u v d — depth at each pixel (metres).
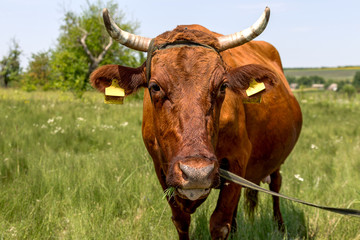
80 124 9.10
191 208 3.03
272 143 3.86
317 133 10.11
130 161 5.75
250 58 4.10
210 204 4.32
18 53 37.38
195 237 3.94
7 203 4.14
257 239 3.77
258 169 3.90
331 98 20.33
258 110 3.60
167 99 2.52
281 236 4.04
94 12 20.62
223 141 3.10
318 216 4.22
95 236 3.62
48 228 3.77
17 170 5.22
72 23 20.58
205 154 2.29
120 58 20.80
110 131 8.43
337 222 3.89
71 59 18.70
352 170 6.21
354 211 2.52
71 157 6.06
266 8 2.82
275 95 3.96
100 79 2.86
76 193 4.59
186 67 2.54
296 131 4.52
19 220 3.89
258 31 2.86
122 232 3.71
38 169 5.22
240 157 3.24
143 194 4.66
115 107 13.44
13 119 9.34
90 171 5.23
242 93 3.00
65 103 14.30
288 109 4.16
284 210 4.65
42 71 32.91
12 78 36.66
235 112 3.17
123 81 2.89
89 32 20.23
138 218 4.16
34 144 7.04
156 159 3.37
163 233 3.86
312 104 18.17
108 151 6.93
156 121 2.67
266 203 4.70
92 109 12.53
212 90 2.53
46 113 10.84
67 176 5.00
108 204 4.29
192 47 2.66
